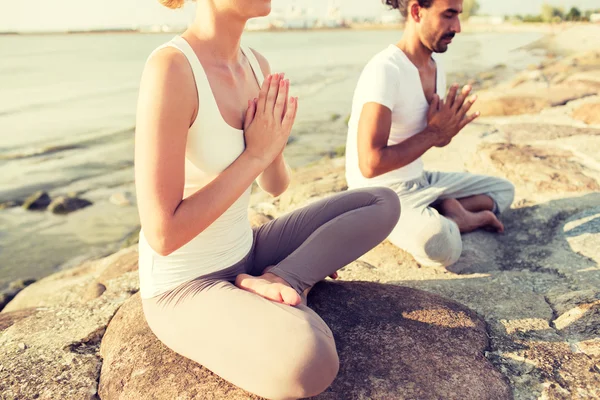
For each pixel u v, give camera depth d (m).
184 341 1.73
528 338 2.02
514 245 2.98
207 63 1.69
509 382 1.78
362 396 1.68
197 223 1.57
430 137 2.66
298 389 1.52
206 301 1.68
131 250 4.06
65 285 3.65
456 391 1.71
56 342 2.20
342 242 2.01
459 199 3.15
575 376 1.79
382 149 2.62
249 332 1.57
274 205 3.94
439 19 2.58
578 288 2.37
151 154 1.50
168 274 1.77
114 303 2.50
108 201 7.39
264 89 1.67
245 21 1.72
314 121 10.82
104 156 9.98
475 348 1.93
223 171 1.67
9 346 2.18
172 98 1.51
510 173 3.94
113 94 20.16
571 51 19.08
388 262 2.80
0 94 20.48
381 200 2.13
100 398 1.86
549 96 6.62
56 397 1.85
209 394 1.71
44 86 22.80
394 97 2.65
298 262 1.93
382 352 1.88
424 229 2.61
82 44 57.97
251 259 2.03
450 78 14.82
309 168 5.21
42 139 12.02
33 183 8.25
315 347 1.51
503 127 5.33
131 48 49.59
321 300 2.20
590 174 3.80
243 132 1.74
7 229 6.47
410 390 1.71
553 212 3.25
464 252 2.84
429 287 2.47
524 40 35.16
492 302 2.30
